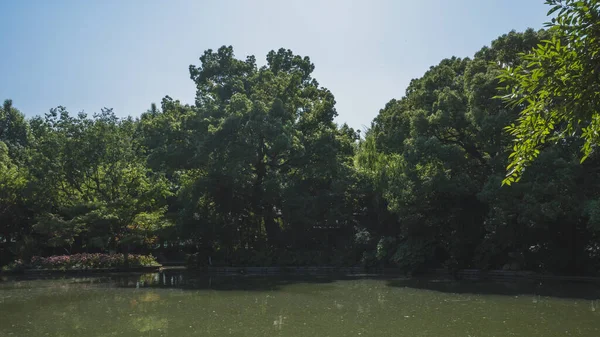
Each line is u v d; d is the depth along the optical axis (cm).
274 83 3009
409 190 2339
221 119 2653
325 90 3275
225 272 2803
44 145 2983
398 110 2628
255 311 1358
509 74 510
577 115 471
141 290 1888
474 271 2314
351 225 3073
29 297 1688
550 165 1828
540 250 2175
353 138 3306
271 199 2928
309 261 2878
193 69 3294
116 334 1062
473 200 2325
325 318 1236
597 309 1324
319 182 3116
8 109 4981
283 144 2572
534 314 1255
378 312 1320
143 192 2986
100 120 3062
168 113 3031
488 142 2061
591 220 1675
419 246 2423
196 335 1042
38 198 2988
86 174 2994
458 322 1159
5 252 2967
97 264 2794
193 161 2714
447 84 2469
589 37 450
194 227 2905
